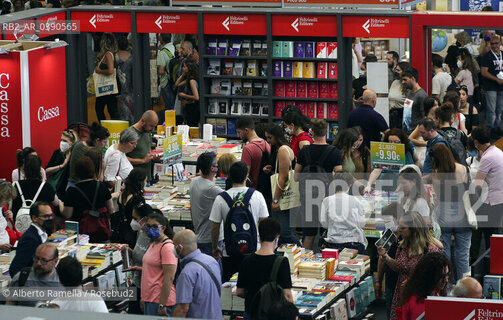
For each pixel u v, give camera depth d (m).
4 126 13.12
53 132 14.03
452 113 12.32
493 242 8.05
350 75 15.41
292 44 15.62
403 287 7.28
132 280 9.42
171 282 7.77
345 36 15.07
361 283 9.59
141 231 8.66
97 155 10.48
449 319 5.74
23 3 21.09
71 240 9.47
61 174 12.27
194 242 7.28
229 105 16.33
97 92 16.75
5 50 12.88
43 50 13.58
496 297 7.86
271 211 11.43
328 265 9.40
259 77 15.87
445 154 9.52
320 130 10.45
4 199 9.25
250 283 7.13
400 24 14.63
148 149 12.45
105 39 16.59
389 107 15.14
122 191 10.75
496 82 16.36
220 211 8.83
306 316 8.20
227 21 15.61
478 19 14.12
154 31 15.97
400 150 10.19
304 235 10.63
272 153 11.30
